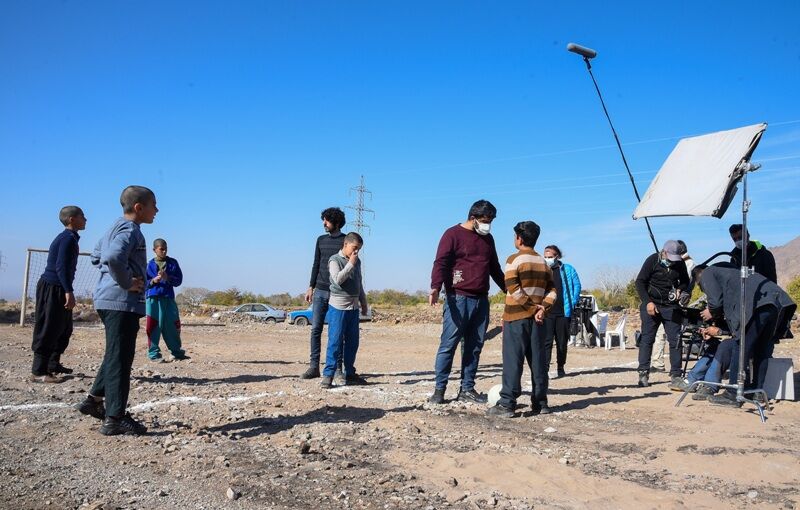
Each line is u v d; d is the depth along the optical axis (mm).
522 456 4945
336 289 8242
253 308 35781
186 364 10352
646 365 8648
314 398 7250
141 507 3838
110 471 4484
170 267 10523
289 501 3973
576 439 5633
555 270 9719
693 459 4949
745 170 6715
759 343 7289
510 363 6539
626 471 4680
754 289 7094
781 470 4648
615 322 24078
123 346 5375
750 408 7043
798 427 6113
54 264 7980
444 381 7074
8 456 4793
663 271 8523
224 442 5234
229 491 4008
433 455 4984
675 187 7504
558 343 9688
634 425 6207
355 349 8609
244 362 11086
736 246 7535
